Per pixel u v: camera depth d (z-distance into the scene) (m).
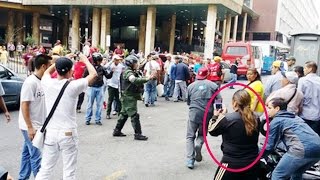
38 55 4.82
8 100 11.08
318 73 18.47
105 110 12.40
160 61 15.81
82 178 5.84
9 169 6.10
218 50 38.66
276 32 64.94
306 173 5.04
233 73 20.73
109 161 6.76
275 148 4.84
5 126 9.30
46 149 4.39
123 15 49.56
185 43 48.19
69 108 4.35
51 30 51.62
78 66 9.73
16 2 40.44
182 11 41.44
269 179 4.73
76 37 41.78
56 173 6.02
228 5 35.06
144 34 44.88
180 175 6.16
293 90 6.34
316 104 6.71
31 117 4.82
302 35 19.12
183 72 15.02
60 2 39.06
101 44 40.50
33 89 4.73
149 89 13.62
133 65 8.30
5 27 44.31
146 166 6.56
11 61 28.25
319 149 4.26
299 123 4.39
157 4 35.44
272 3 64.44
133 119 8.38
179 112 12.55
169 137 8.80
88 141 8.13
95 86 9.77
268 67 34.28
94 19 40.78
